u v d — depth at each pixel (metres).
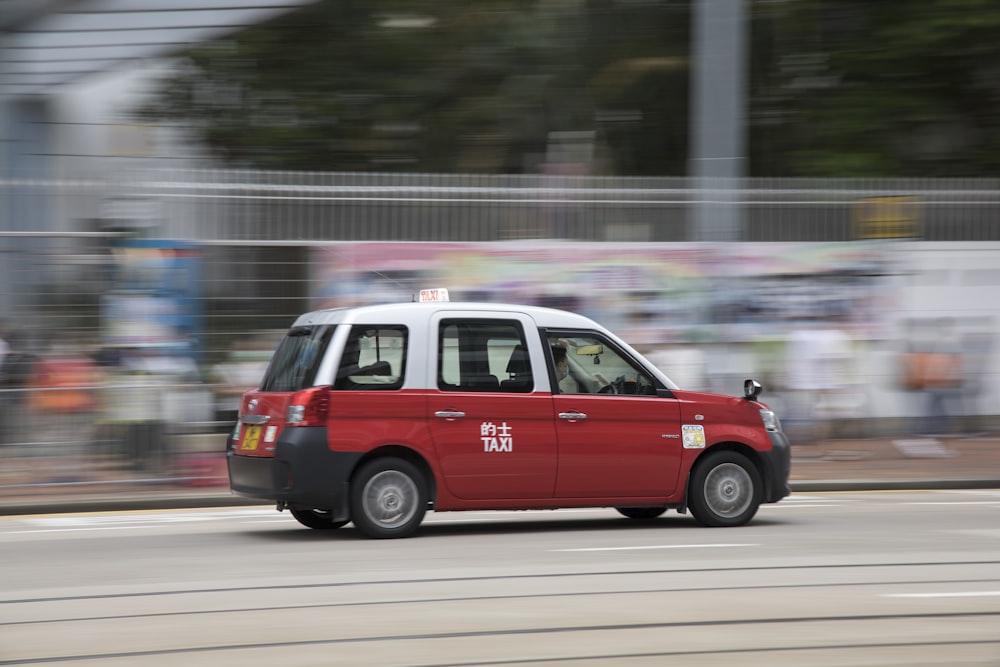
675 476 25.52
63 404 32.38
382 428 23.92
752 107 58.44
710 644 14.77
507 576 19.45
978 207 42.56
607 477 25.05
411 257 38.38
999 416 42.34
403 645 14.62
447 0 60.12
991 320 42.44
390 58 59.44
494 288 39.28
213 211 35.78
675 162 60.78
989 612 16.83
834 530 25.50
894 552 22.27
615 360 25.59
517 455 24.52
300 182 37.09
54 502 30.31
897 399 41.28
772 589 18.39
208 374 34.94
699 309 40.56
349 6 59.56
